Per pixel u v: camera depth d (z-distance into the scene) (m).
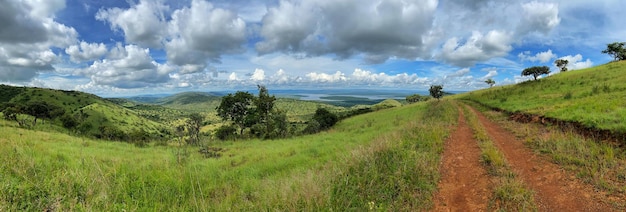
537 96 29.28
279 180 8.00
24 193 4.63
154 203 5.76
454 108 34.88
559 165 8.30
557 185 7.03
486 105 34.75
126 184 6.55
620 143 9.14
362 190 6.58
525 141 12.05
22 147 8.56
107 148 17.67
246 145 24.44
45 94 159.75
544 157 9.30
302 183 6.54
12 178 5.04
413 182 7.38
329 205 5.59
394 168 7.97
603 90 21.73
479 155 10.49
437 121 20.97
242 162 13.91
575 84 32.47
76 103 163.50
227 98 45.72
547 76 59.06
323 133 33.31
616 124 10.21
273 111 42.16
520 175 7.91
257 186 7.98
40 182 5.14
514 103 27.36
